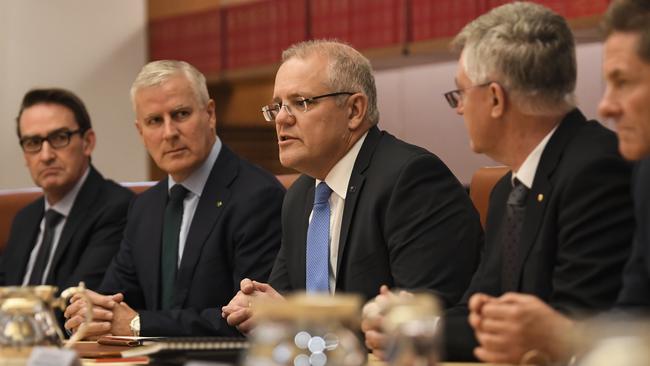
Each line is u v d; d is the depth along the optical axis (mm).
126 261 7727
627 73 3957
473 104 4766
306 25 19531
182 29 22109
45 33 21438
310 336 2709
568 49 4715
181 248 7441
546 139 4738
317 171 6133
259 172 7535
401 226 5820
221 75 21312
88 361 4215
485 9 16062
